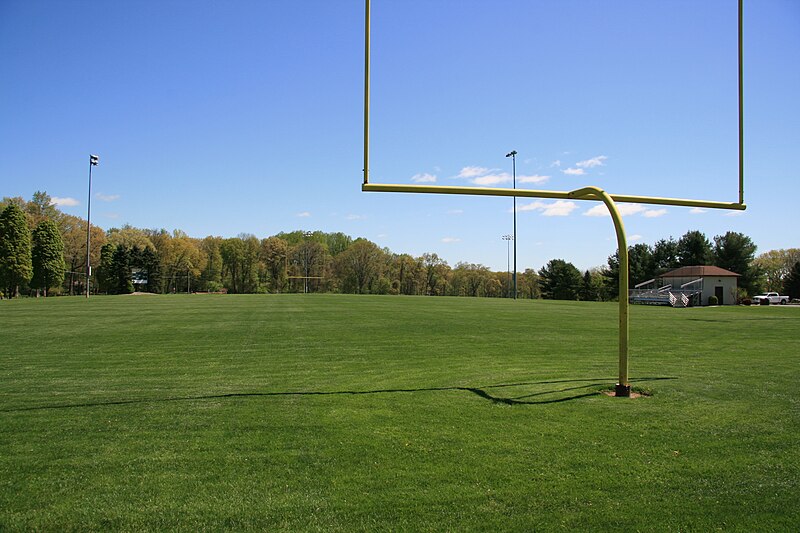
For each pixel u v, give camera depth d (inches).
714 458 167.0
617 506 134.7
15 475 156.5
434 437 188.7
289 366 357.4
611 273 2386.8
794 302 1875.0
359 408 232.1
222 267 3528.5
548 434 190.9
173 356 404.8
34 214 2635.3
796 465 161.6
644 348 450.0
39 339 512.1
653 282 2121.1
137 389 279.9
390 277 3715.6
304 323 692.7
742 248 2070.6
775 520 127.8
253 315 843.4
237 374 326.6
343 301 1446.9
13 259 2018.9
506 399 244.7
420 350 436.8
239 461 167.0
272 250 3759.8
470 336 542.3
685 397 247.0
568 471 156.9
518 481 149.7
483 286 3713.1
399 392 265.1
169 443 185.2
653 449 174.9
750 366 345.7
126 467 162.4
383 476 153.9
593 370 330.3
